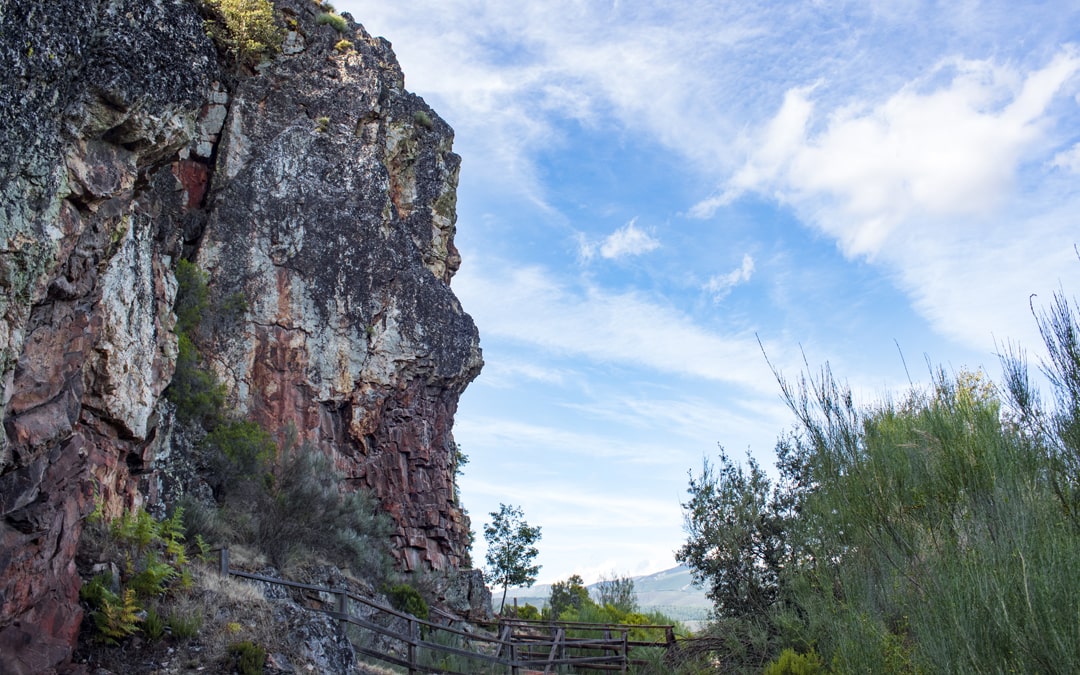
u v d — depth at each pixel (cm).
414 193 3161
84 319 1178
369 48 3123
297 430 2461
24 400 1005
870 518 1258
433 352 2825
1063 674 825
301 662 1258
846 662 1173
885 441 1304
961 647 914
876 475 1248
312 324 2589
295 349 2542
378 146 2972
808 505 1574
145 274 1608
